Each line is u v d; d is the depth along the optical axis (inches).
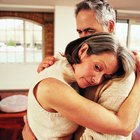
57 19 197.9
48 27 225.5
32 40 236.5
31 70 227.8
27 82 224.7
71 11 197.2
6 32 233.5
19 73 225.3
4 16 218.8
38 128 26.0
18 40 236.8
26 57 238.7
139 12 202.7
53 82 23.5
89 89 26.5
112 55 23.5
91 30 35.8
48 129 25.1
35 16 222.4
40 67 29.4
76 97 23.4
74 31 201.2
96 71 23.5
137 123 26.8
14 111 77.4
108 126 23.7
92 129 24.2
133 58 26.3
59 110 23.6
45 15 222.5
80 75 24.4
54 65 26.3
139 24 216.4
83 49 24.3
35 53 239.3
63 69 25.3
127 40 218.5
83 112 23.1
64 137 25.9
